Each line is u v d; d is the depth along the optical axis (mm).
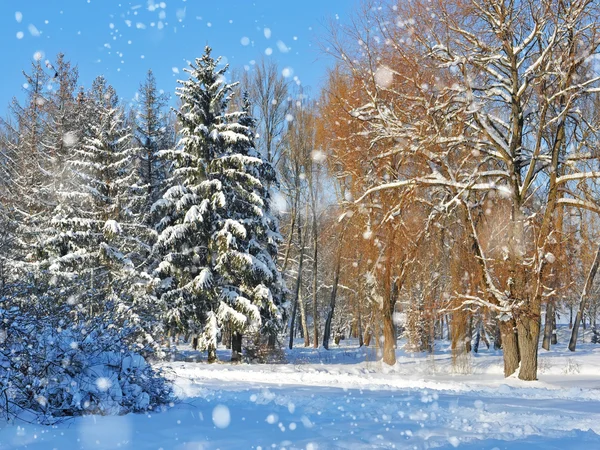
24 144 34875
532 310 17766
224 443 5500
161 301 24375
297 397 9336
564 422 7703
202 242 27172
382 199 21344
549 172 18531
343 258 23984
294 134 35500
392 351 22641
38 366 7312
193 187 26781
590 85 17844
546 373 21312
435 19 18406
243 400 8969
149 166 36500
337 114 22000
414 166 20234
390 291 22625
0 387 6836
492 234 19266
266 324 27203
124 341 8742
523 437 6168
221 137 27094
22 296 8492
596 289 44812
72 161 28281
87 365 7789
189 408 8016
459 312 19703
